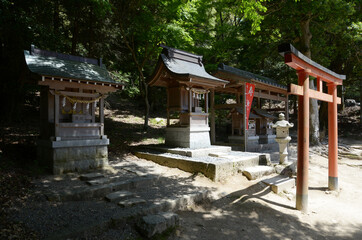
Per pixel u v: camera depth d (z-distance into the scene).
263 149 11.67
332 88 7.83
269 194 6.46
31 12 8.96
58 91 6.28
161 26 11.11
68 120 6.83
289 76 17.28
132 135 12.12
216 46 15.09
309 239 4.50
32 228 3.54
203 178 6.71
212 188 6.15
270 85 12.07
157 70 9.37
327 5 11.23
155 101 20.17
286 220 5.14
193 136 9.13
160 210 4.61
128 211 4.24
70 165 6.43
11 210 4.01
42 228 3.55
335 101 7.82
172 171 7.36
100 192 5.19
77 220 3.85
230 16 20.12
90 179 5.93
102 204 4.64
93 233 3.66
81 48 13.45
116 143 10.28
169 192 5.52
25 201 4.43
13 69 9.38
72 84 6.52
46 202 4.50
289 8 12.05
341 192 7.64
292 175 8.04
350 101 26.20
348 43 14.69
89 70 7.12
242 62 19.09
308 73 5.77
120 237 3.72
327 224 5.26
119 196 4.92
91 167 6.85
